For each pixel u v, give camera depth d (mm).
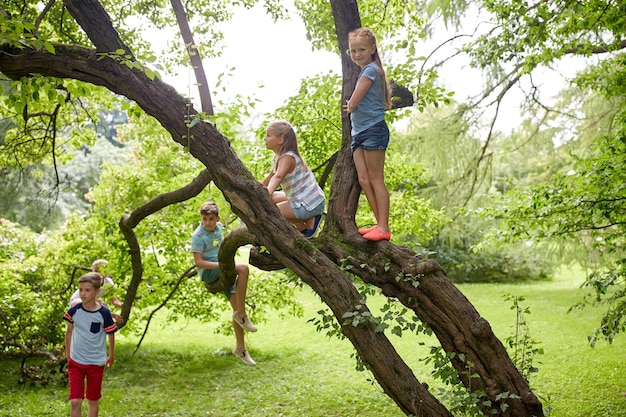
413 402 3799
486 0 7523
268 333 12609
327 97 7508
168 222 9727
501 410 3791
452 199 13727
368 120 4258
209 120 4395
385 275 4141
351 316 3924
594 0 6918
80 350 5895
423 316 3988
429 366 9555
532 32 7012
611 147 6504
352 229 4395
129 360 9914
